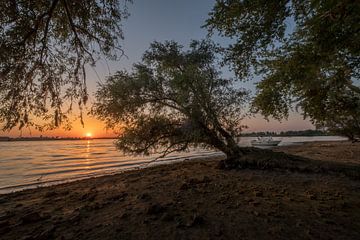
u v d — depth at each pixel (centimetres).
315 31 362
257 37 442
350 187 645
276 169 930
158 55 1117
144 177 955
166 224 385
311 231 348
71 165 2386
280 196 558
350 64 475
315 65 424
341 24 324
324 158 1475
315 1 316
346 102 529
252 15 421
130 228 371
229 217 415
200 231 356
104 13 386
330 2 296
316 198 534
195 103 970
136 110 1091
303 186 668
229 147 1082
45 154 4441
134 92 1056
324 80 505
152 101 1093
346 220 393
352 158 1430
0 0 296
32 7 320
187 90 966
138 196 583
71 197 661
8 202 677
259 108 601
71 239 335
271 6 383
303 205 481
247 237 333
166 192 629
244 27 437
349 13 297
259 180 762
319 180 746
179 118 1081
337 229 356
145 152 1119
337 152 1923
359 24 319
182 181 781
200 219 391
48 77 396
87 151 5556
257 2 383
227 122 1077
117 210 478
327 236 332
